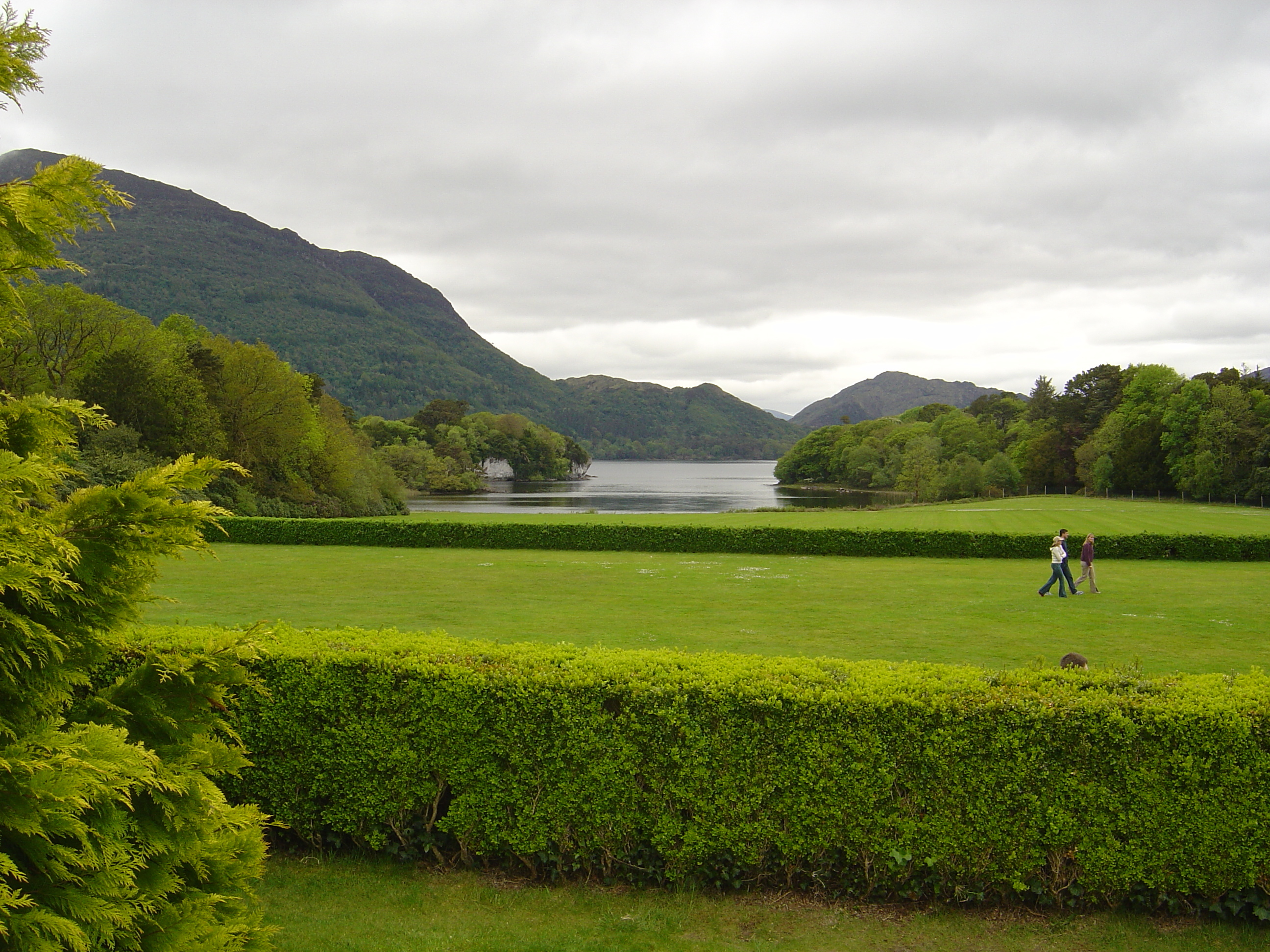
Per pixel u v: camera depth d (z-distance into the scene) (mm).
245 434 61438
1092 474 95312
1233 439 78312
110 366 50125
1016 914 5910
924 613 18859
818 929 5754
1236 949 5480
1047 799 5848
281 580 23797
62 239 4648
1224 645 15336
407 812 6621
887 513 54344
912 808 5977
